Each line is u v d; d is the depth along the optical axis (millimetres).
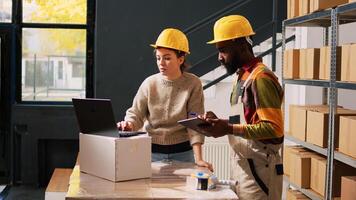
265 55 5152
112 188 2264
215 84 5289
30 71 5793
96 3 5430
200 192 2229
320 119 3445
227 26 2428
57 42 5766
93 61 5766
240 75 2488
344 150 3135
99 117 2428
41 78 5801
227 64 2500
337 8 3160
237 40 2441
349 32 4297
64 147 5805
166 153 2904
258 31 5473
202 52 5504
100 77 5434
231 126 2338
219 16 5395
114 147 2355
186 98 2852
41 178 5762
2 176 5824
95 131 2496
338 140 3279
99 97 5445
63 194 3945
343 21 3729
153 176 2504
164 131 2879
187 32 5270
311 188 3648
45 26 5707
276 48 5105
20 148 5750
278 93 2389
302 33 4781
